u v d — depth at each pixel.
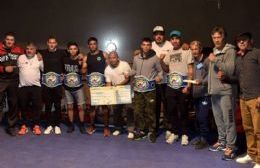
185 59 4.91
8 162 4.29
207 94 4.71
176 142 5.10
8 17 6.96
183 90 4.86
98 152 4.66
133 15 6.56
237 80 4.14
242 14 6.19
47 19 6.88
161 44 5.34
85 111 6.02
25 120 5.70
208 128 5.11
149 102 5.14
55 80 5.52
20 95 5.51
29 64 5.47
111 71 5.34
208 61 4.58
